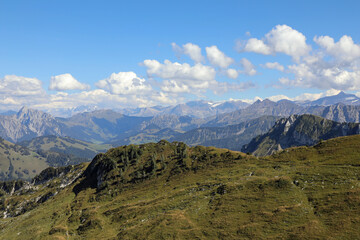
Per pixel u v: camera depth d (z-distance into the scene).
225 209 65.38
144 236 63.12
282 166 91.25
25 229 103.69
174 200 84.38
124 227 76.19
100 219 88.75
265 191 69.00
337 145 95.50
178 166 125.12
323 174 70.00
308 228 47.31
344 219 47.09
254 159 111.50
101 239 72.56
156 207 82.06
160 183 113.19
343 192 56.81
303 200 59.78
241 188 75.50
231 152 125.75
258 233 50.66
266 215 56.53
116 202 104.25
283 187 68.38
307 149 103.94
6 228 120.06
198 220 64.38
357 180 61.31
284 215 54.50
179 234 59.06
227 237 52.53
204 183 93.25
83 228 87.00
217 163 117.62
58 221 101.50
